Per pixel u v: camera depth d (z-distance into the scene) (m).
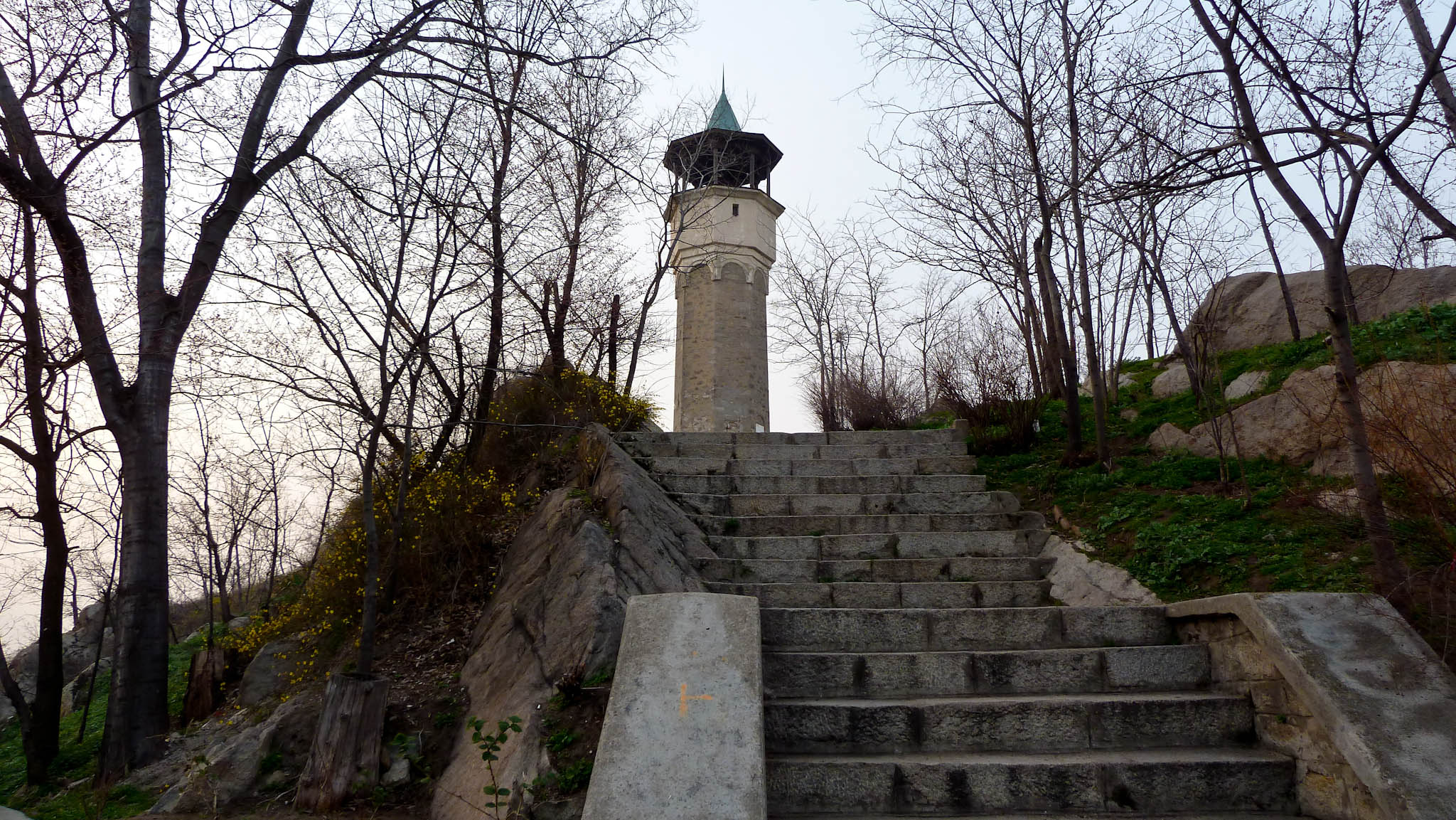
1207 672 4.34
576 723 3.79
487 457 8.53
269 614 8.29
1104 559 5.70
